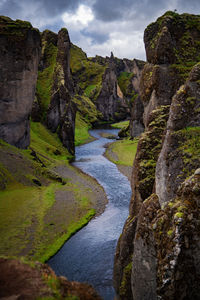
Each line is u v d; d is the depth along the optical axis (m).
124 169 71.88
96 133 161.38
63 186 54.12
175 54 31.89
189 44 32.69
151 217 15.58
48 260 28.19
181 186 14.38
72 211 41.00
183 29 33.38
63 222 36.97
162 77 30.83
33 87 69.62
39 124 99.81
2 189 44.84
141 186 21.56
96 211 42.25
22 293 9.28
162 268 12.81
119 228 36.19
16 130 65.81
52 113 100.69
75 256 29.22
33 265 11.10
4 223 34.09
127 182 59.62
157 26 36.56
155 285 13.55
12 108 63.38
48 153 82.12
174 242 12.67
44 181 54.72
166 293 12.27
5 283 9.81
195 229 12.69
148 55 38.06
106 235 34.19
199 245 12.56
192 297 12.49
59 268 26.88
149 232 14.90
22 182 49.34
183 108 18.16
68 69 113.12
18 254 28.05
